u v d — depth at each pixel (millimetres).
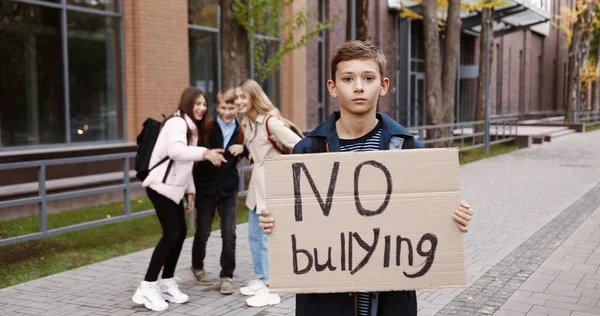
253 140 5375
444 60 19328
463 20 26797
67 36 11461
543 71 49531
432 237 2412
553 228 8656
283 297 5613
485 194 12023
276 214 2428
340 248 2420
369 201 2414
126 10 12305
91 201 10359
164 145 5180
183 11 13211
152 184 5199
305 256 2422
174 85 13062
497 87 39438
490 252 7270
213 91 15070
